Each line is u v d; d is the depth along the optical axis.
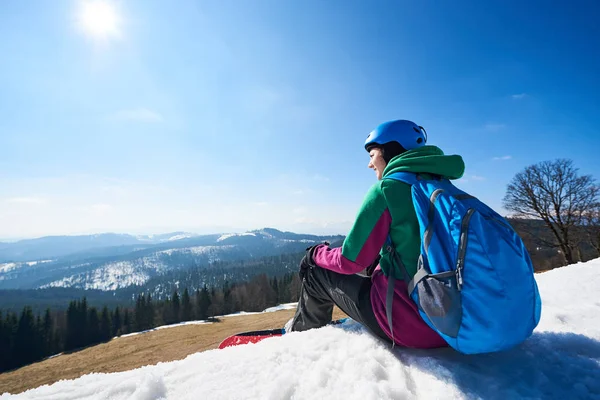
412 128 1.67
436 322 1.10
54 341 46.28
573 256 17.14
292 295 57.38
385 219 1.33
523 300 0.99
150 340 17.67
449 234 1.08
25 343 43.62
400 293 1.31
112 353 16.27
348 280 1.63
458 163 1.40
